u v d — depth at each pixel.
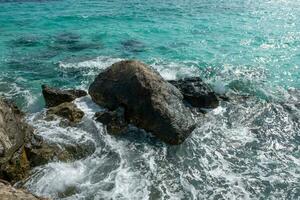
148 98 12.45
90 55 20.17
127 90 12.97
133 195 9.92
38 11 30.83
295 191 10.27
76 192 9.96
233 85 16.52
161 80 13.29
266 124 13.50
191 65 18.75
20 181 10.20
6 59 19.58
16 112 13.20
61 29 25.50
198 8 31.62
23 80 16.88
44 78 17.14
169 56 20.05
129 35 23.95
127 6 32.81
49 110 13.38
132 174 10.75
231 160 11.57
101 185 10.25
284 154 11.91
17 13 30.06
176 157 11.59
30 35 24.06
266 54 20.41
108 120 12.80
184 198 9.92
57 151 11.20
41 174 10.49
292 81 17.11
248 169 11.19
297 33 23.98
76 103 14.09
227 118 13.80
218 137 12.68
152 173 10.84
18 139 10.85
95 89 13.84
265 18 27.75
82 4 33.78
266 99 15.27
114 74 13.66
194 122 12.80
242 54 20.41
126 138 12.33
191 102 14.31
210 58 19.77
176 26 25.97
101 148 11.80
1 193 8.03
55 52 20.70
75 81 16.83
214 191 10.22
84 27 25.95
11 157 10.31
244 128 13.26
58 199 9.69
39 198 8.39
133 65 13.52
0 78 17.03
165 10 31.00
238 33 24.17
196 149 12.02
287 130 13.16
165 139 12.09
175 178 10.69
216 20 27.45
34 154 10.88
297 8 30.75
